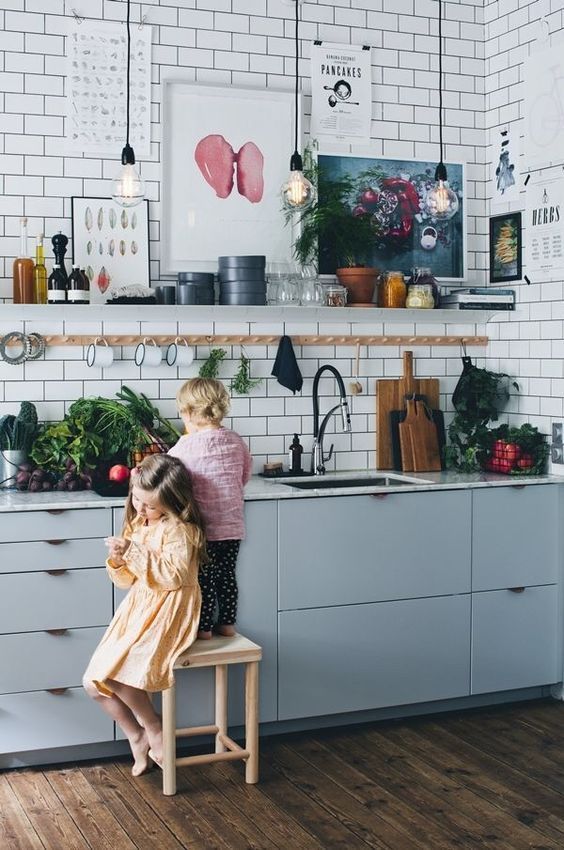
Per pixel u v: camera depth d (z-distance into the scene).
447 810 3.70
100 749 4.20
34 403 4.68
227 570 4.05
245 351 5.02
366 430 5.27
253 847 3.41
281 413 5.11
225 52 4.95
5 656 3.98
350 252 5.15
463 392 5.30
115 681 3.81
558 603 4.93
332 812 3.68
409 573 4.59
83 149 4.73
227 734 4.32
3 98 4.61
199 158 4.91
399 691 4.60
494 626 4.79
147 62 4.82
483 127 5.45
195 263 4.92
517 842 3.46
